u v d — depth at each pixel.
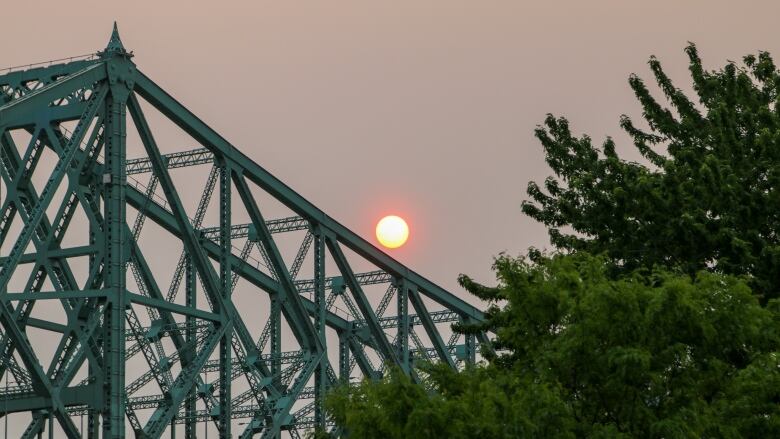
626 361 168.38
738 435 168.75
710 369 176.00
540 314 184.38
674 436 165.12
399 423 168.62
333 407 178.88
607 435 167.12
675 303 173.38
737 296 180.25
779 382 172.62
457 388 185.88
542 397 168.00
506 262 187.62
